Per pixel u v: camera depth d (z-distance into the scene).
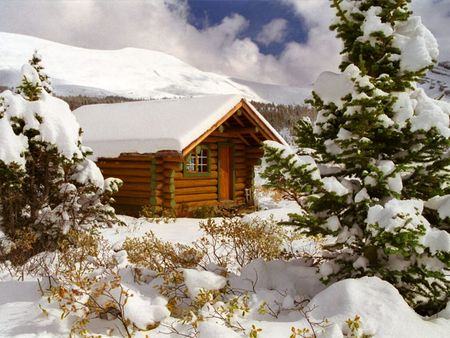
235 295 4.94
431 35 4.94
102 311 4.38
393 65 4.91
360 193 4.54
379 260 4.75
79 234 7.47
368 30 4.74
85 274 5.33
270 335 3.92
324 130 5.12
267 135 14.91
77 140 8.45
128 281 5.27
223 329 3.81
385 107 4.67
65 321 4.23
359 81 4.56
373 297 4.13
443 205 4.54
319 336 3.76
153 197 12.98
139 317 4.17
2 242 7.52
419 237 4.07
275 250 6.07
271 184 4.68
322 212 4.90
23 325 4.20
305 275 5.23
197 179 14.45
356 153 4.71
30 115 7.84
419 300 4.68
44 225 7.89
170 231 10.50
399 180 4.44
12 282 5.56
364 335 3.77
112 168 14.35
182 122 13.12
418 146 4.73
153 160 12.94
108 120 16.20
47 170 8.20
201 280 4.72
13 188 7.60
